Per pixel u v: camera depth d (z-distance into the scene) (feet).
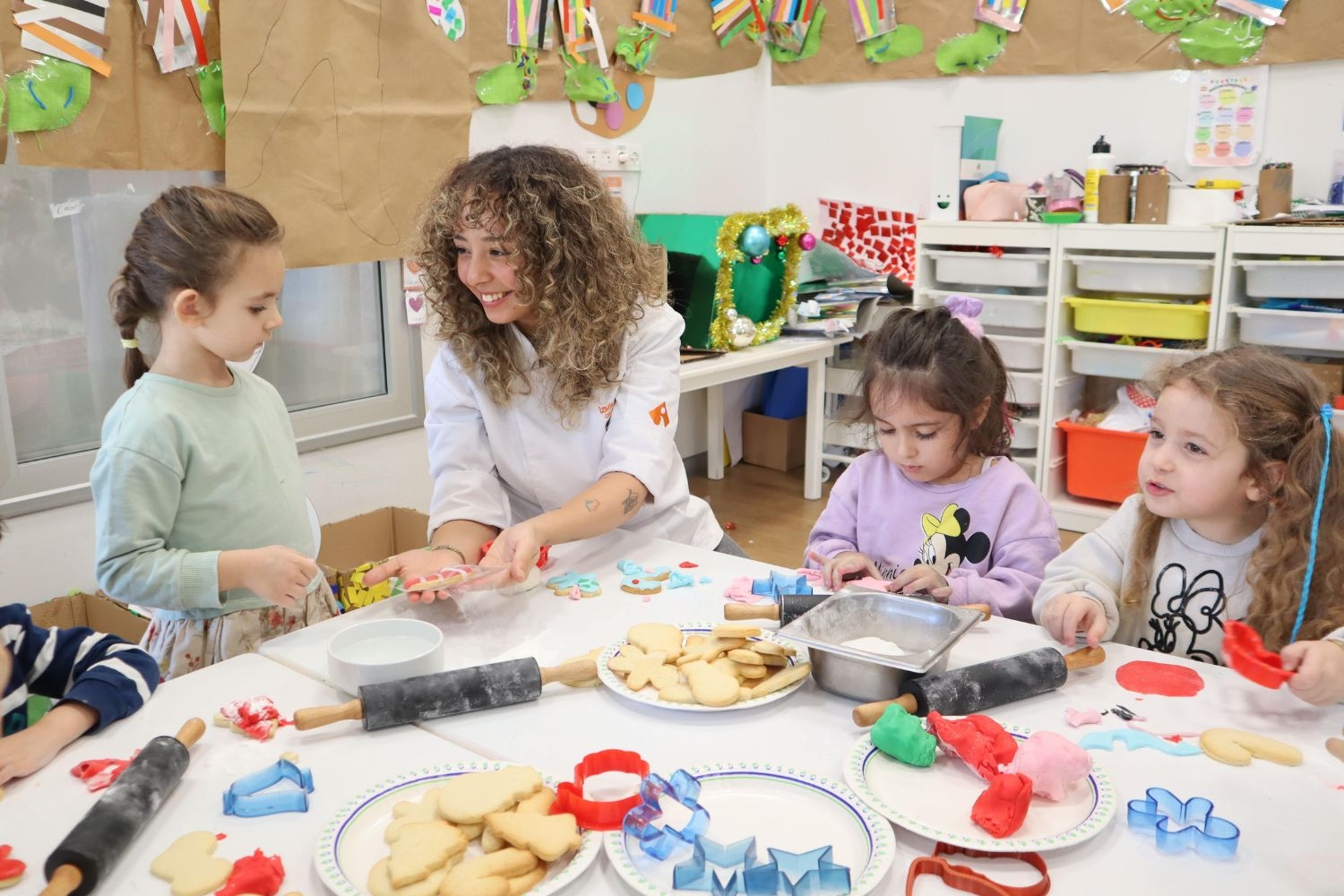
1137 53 10.78
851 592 3.91
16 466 6.78
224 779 2.98
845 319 12.01
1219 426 3.76
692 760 3.08
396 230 8.60
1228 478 3.81
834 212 13.17
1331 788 2.90
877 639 3.70
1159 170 10.36
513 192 4.64
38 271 6.87
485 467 5.32
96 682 3.27
